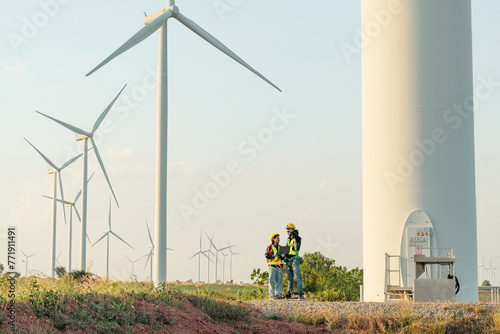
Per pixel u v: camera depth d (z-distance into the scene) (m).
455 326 20.25
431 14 29.73
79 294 16.47
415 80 29.45
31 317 13.70
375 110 30.36
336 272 37.50
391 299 26.97
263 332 19.41
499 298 29.19
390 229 29.23
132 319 15.81
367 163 30.73
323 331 19.94
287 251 25.53
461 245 28.78
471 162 29.80
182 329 16.86
